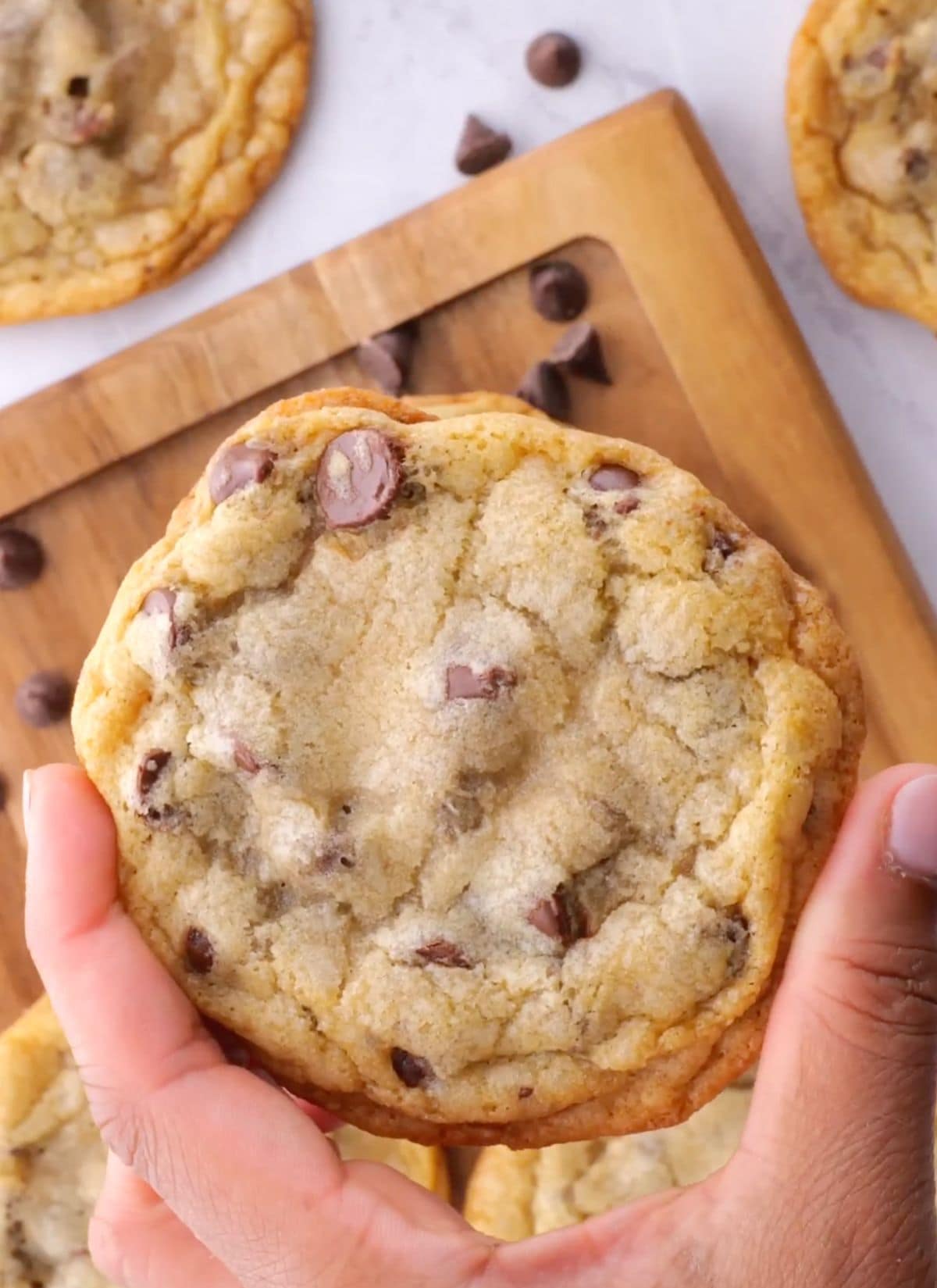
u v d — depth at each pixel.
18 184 0.40
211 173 0.40
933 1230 0.30
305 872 0.30
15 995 0.41
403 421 0.31
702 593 0.30
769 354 0.39
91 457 0.40
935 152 0.39
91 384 0.40
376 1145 0.39
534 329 0.40
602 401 0.40
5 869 0.41
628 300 0.40
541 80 0.40
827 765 0.30
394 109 0.41
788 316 0.40
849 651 0.30
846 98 0.39
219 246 0.41
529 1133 0.31
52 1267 0.39
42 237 0.40
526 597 0.30
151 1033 0.30
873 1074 0.29
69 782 0.31
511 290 0.40
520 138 0.41
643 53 0.40
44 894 0.30
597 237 0.39
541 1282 0.29
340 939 0.30
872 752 0.40
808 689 0.30
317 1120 0.35
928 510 0.41
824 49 0.39
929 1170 0.30
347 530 0.30
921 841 0.29
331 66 0.41
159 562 0.31
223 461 0.31
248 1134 0.30
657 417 0.40
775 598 0.30
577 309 0.40
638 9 0.40
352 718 0.30
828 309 0.41
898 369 0.41
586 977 0.30
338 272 0.40
